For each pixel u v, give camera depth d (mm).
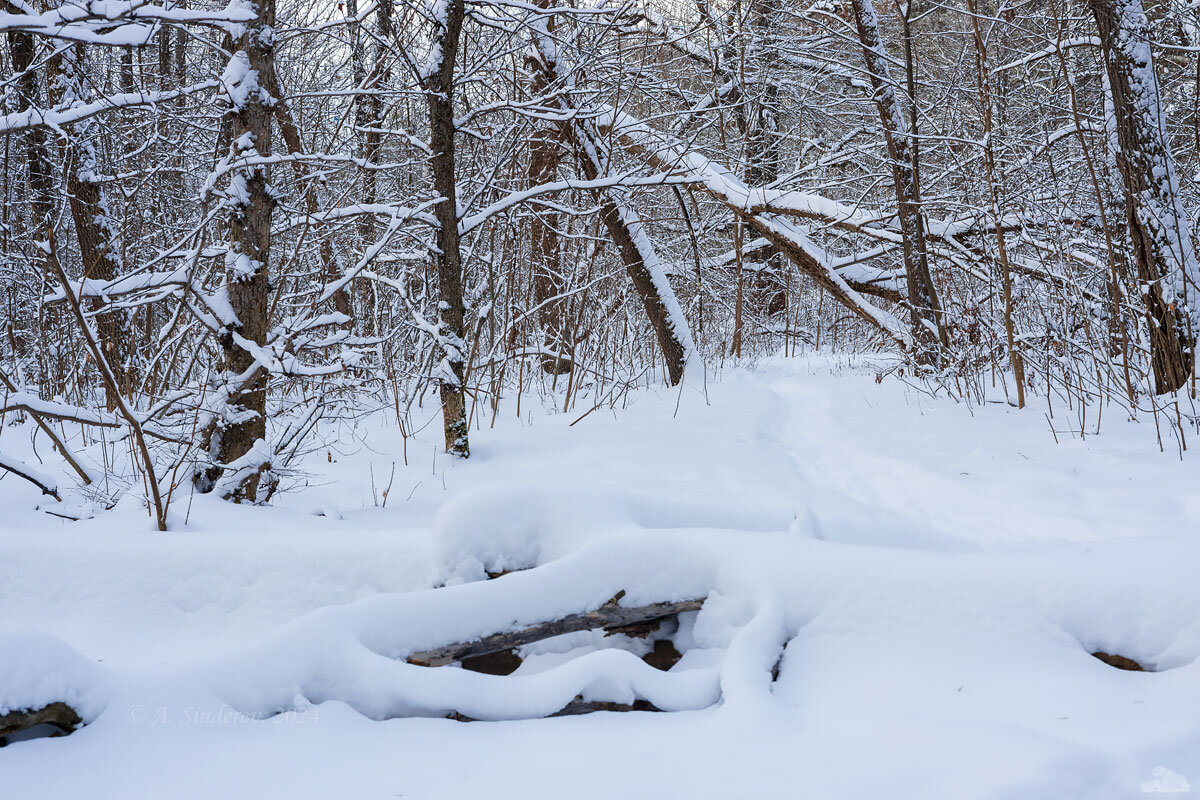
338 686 2676
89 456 6219
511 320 8602
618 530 3336
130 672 2637
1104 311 6746
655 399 9320
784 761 2258
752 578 3047
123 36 4141
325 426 7898
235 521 4586
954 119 11328
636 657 2764
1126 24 6504
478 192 7547
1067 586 2824
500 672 3156
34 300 8883
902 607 2881
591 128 9562
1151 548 2957
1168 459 5156
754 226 11102
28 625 3277
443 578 3297
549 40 8820
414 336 9359
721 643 3020
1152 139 6445
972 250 9305
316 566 3494
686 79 12578
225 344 5055
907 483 5555
